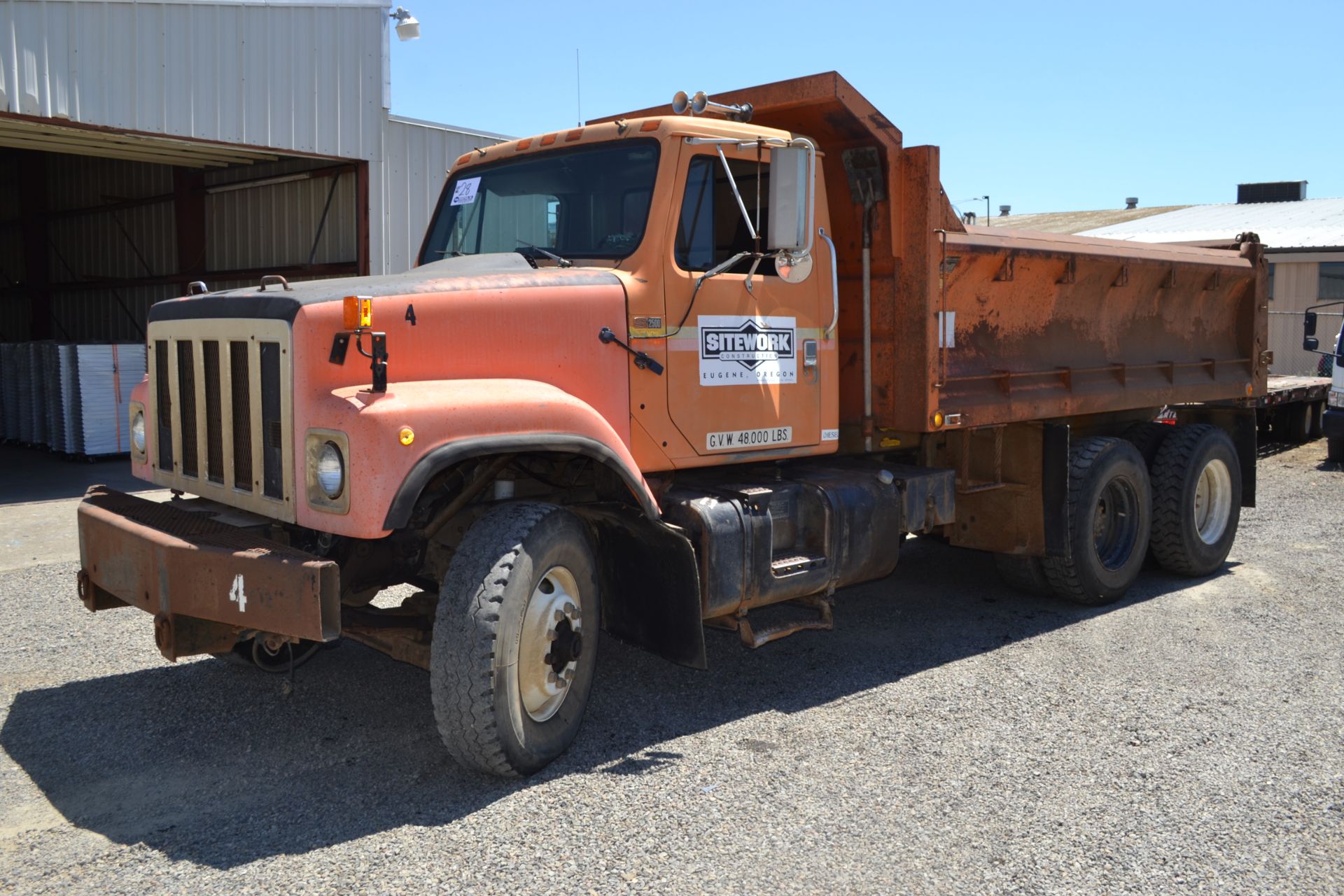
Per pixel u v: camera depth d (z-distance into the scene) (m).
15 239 24.62
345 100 14.95
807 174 4.72
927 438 6.52
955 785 4.23
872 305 6.14
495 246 5.49
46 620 6.64
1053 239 6.80
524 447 4.13
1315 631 6.48
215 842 3.73
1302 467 14.56
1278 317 26.14
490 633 4.02
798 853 3.67
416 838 3.76
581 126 5.27
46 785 4.23
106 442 14.59
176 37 13.06
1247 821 3.93
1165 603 7.24
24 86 11.79
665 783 4.24
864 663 5.88
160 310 4.95
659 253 4.85
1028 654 6.03
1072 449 7.02
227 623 4.00
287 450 4.05
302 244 17.11
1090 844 3.74
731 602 4.91
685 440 4.99
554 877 3.49
